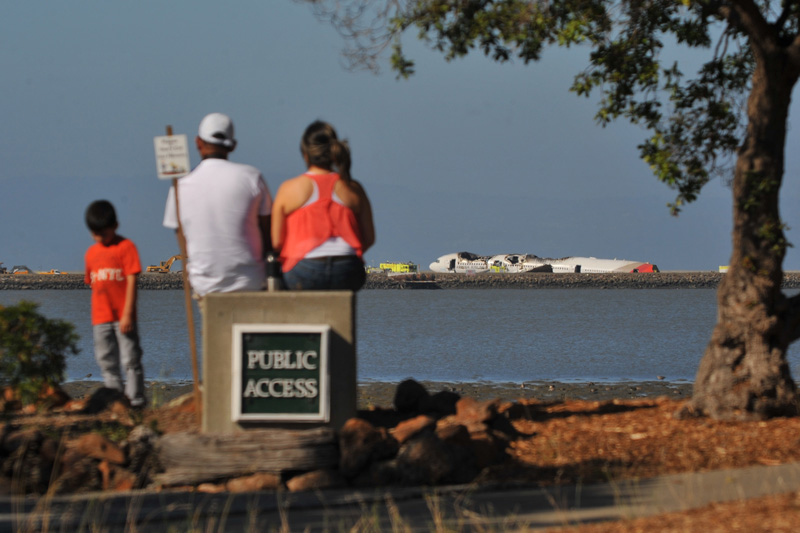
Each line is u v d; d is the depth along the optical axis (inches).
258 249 1076.5
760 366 1208.2
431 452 940.0
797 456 1016.2
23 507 867.4
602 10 1480.1
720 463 1001.5
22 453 928.3
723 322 1241.4
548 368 4596.5
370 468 943.7
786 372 1219.2
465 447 985.5
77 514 831.7
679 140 1617.9
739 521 744.3
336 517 831.1
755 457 1019.9
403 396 1227.9
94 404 1248.2
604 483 930.7
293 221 1046.4
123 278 1326.3
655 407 1331.2
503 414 1169.4
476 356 5536.4
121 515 829.2
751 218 1242.6
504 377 4069.9
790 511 765.9
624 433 1141.7
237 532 782.5
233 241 1051.9
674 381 3622.0
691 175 1574.8
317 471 934.4
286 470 932.6
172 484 933.2
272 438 935.7
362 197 1071.0
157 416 1162.6
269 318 984.3
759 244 1235.9
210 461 928.3
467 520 803.4
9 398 1267.2
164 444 947.3
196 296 1109.1
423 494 900.0
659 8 1555.1
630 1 1539.1
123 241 1328.7
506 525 785.6
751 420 1197.7
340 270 1035.3
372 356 5521.7
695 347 6353.3
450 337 7598.4
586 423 1201.4
